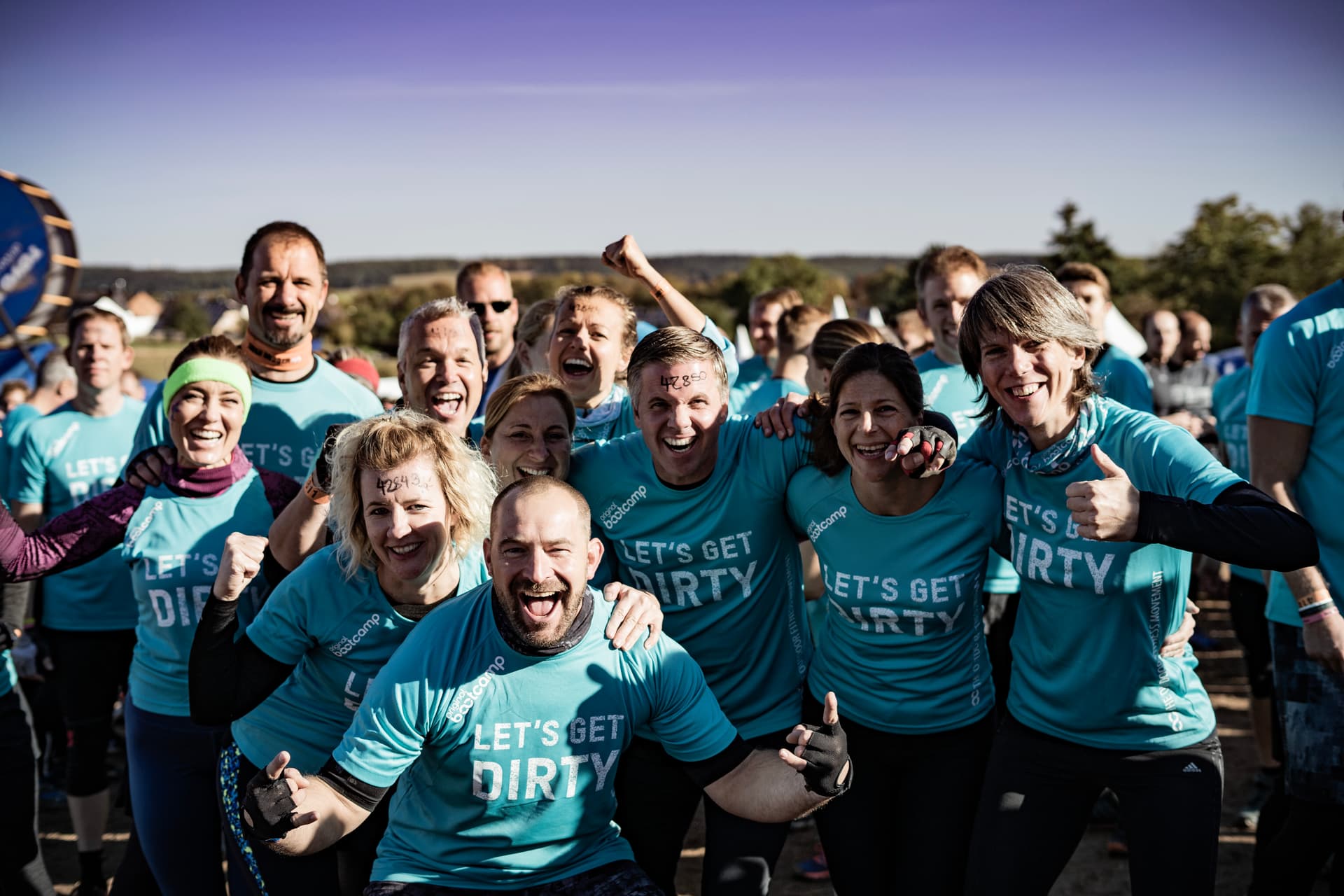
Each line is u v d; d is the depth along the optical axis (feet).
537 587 8.08
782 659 11.32
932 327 16.29
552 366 13.43
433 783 8.61
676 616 11.16
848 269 401.70
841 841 10.59
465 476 9.30
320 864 9.90
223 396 11.48
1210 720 10.02
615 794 11.16
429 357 12.04
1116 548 9.37
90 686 15.64
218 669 8.98
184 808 11.20
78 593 15.66
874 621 10.45
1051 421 9.50
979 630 10.85
